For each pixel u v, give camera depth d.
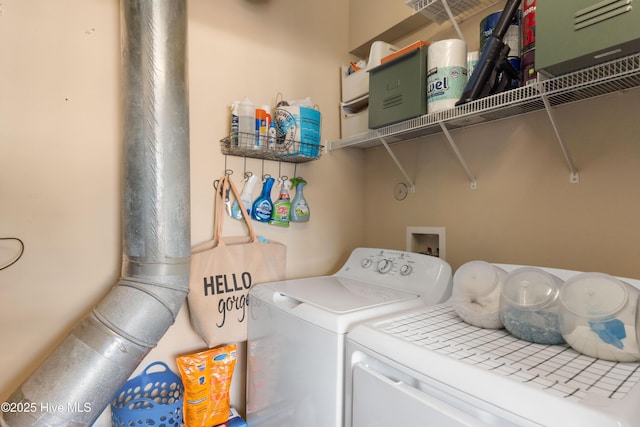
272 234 1.70
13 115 1.15
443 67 1.28
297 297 1.22
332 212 1.93
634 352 0.67
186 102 1.22
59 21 1.23
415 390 0.73
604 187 1.11
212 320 1.39
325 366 0.97
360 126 1.81
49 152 1.21
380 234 1.95
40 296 1.19
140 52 1.14
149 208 1.13
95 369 1.01
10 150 1.15
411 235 1.76
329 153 1.93
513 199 1.35
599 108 1.12
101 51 1.30
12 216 1.15
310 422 1.02
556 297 0.82
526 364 0.69
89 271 1.27
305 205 1.76
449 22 1.61
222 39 1.57
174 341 1.43
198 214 1.49
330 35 1.96
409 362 0.75
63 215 1.23
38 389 0.98
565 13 0.87
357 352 0.90
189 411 1.36
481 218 1.46
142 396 1.34
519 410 0.56
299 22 1.83
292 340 1.12
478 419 0.62
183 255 1.19
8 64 1.15
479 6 1.43
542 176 1.26
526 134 1.31
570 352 0.75
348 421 0.90
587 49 0.83
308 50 1.86
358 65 1.89
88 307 1.27
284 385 1.16
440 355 0.72
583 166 1.16
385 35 1.85
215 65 1.54
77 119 1.25
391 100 1.46
